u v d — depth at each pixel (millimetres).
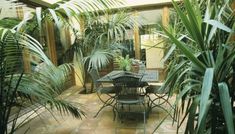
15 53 1420
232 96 1160
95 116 3422
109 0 1674
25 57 1562
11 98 1581
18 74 1605
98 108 3816
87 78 5211
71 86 5621
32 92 1673
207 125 1221
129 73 3051
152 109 3525
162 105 3496
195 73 1161
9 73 1509
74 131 2906
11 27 1501
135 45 5520
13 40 1267
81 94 4883
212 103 1117
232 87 1160
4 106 1568
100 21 4547
